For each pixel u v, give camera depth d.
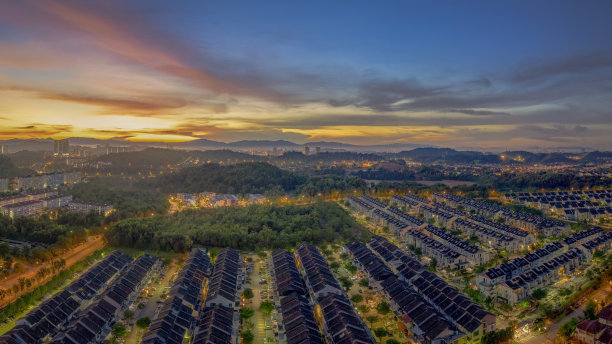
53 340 164.00
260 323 192.62
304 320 179.88
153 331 169.12
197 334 173.12
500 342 171.38
